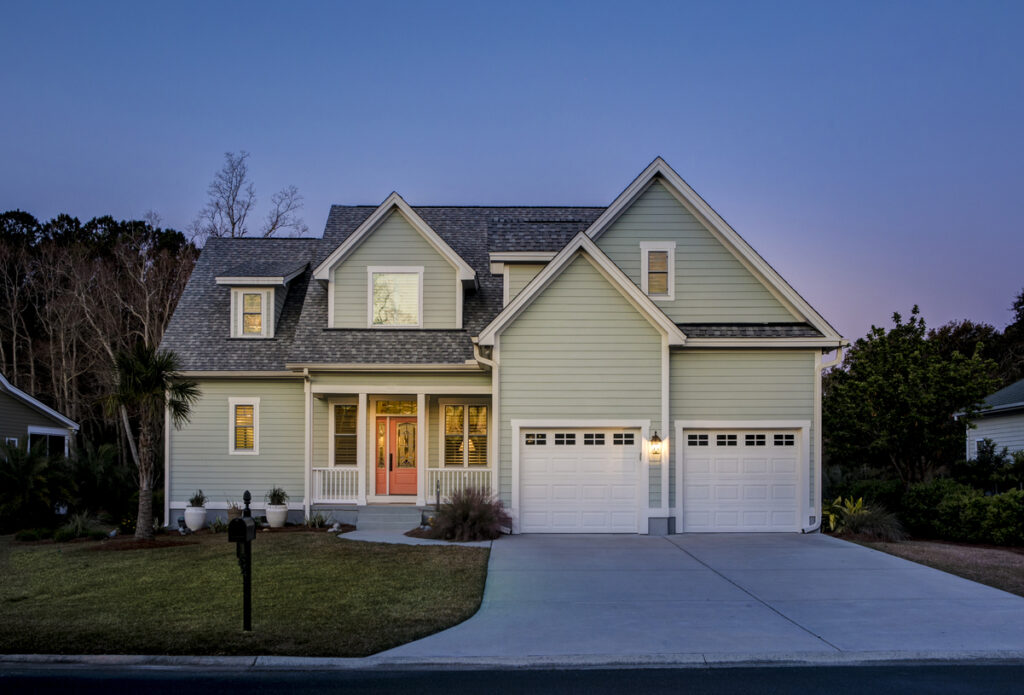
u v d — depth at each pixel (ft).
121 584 40.11
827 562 46.47
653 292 63.36
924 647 29.55
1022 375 137.28
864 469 85.05
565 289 58.80
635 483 58.85
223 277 73.97
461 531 55.36
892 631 31.76
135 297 129.59
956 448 65.10
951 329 148.25
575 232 67.05
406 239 71.15
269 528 64.90
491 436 71.20
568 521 58.54
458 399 72.43
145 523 56.75
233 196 143.74
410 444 72.84
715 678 26.43
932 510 59.00
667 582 41.09
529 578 42.06
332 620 32.73
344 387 67.05
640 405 58.44
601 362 58.59
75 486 72.59
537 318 58.80
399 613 33.96
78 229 148.46
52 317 134.10
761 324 61.72
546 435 58.85
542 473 58.80
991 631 31.76
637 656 28.45
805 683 25.82
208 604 35.45
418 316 70.44
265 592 37.91
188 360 71.46
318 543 53.83
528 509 58.54
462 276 70.28
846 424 68.23
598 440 59.00
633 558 47.85
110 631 30.94
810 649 29.30
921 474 67.72
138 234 143.64
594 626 32.55
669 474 58.59
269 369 70.64
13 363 132.46
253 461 70.59
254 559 47.16
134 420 132.77
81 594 37.78
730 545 52.65
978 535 55.36
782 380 59.72
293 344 68.90
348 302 70.49
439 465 71.77
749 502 59.26
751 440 59.57
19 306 138.51
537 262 65.57
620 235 63.93
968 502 56.18
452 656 28.37
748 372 59.77
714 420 59.31
